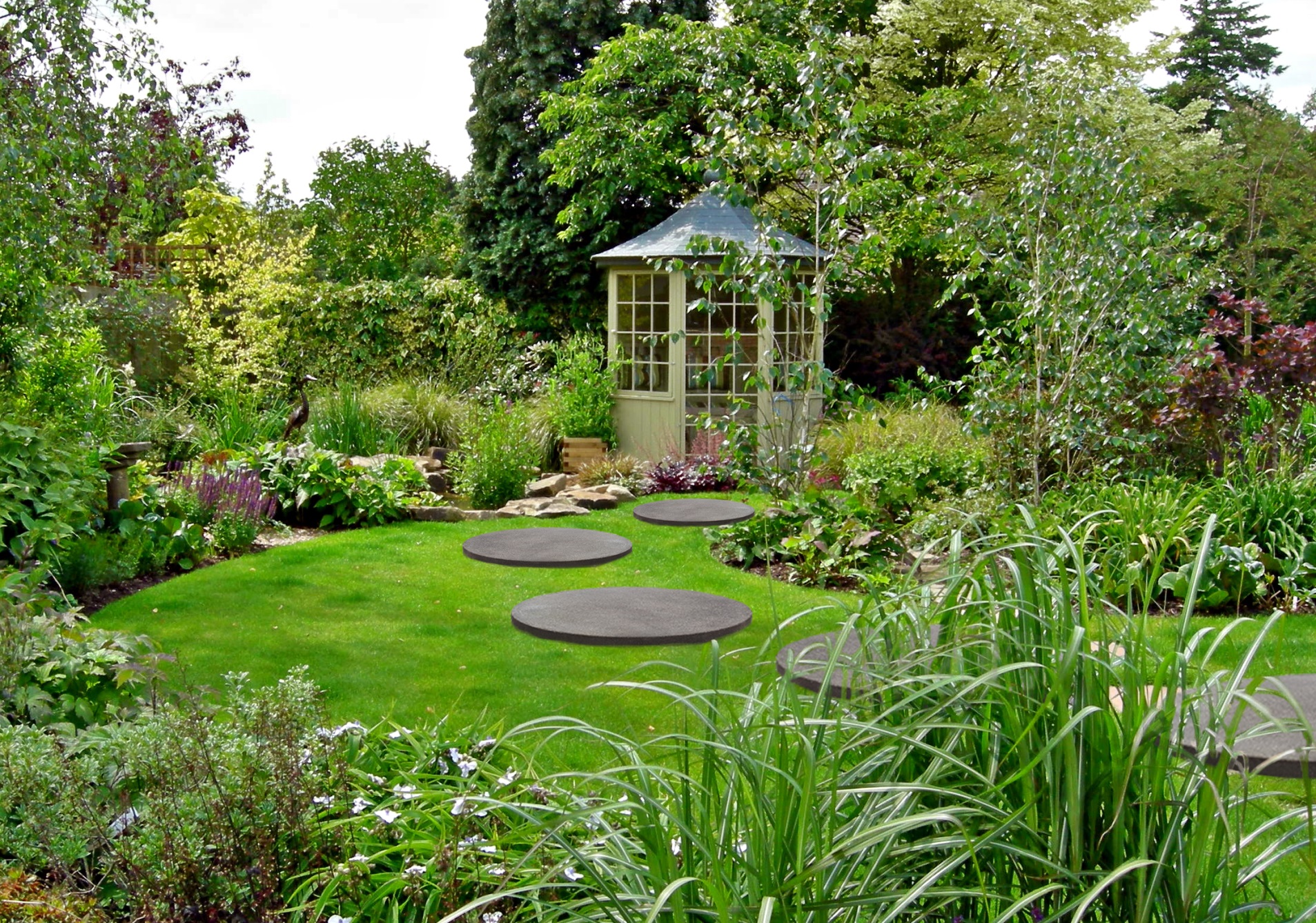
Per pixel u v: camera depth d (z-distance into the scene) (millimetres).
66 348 8164
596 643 4602
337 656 4934
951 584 2121
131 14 6887
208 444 9461
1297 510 6059
